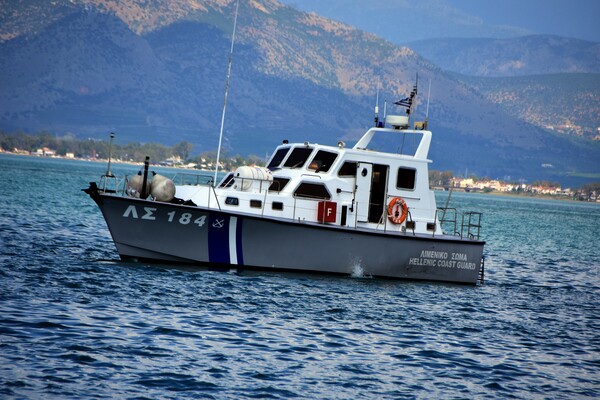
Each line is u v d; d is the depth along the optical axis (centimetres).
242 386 5500
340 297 8438
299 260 8950
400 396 5597
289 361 6138
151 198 8944
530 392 5928
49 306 7106
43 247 10994
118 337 6344
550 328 8238
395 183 9494
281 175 9269
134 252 8688
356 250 9119
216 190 8831
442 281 9750
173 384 5434
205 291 8088
